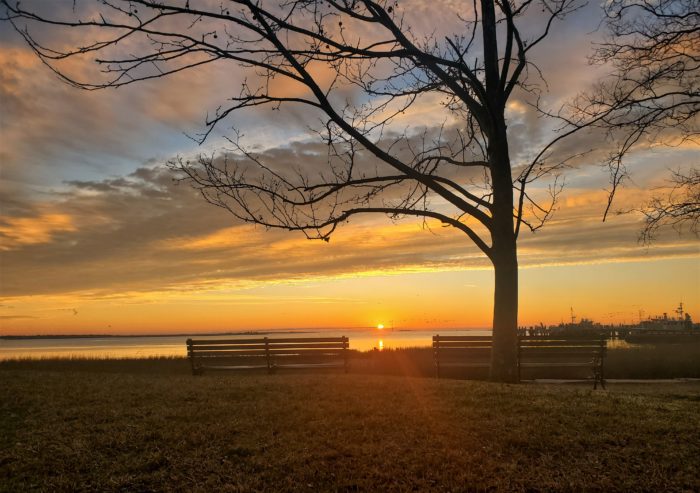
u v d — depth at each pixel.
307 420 7.52
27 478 5.80
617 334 53.84
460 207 11.52
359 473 5.71
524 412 7.72
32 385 10.81
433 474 5.66
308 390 9.72
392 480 5.57
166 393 9.67
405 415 7.61
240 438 6.80
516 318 11.35
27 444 6.75
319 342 14.49
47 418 7.94
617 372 16.05
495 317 11.41
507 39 10.84
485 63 11.38
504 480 5.47
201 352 14.41
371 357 20.06
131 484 5.62
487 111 11.27
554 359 12.97
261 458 6.13
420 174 11.34
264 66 8.74
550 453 6.12
